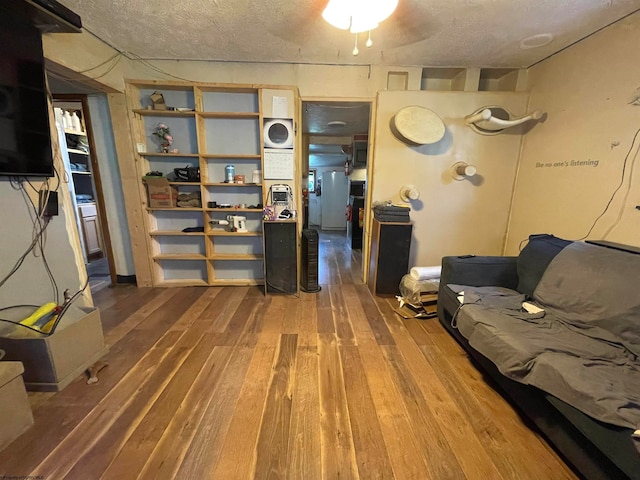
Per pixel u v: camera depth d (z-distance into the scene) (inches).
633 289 54.7
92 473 43.4
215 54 100.7
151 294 112.6
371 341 81.4
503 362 54.3
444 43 89.4
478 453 47.8
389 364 71.1
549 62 97.7
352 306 104.0
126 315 94.7
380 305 105.1
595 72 81.2
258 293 114.7
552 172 97.3
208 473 43.7
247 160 117.1
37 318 62.5
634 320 52.6
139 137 108.8
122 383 62.7
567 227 91.6
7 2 53.8
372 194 118.2
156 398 58.6
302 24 79.5
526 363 50.1
